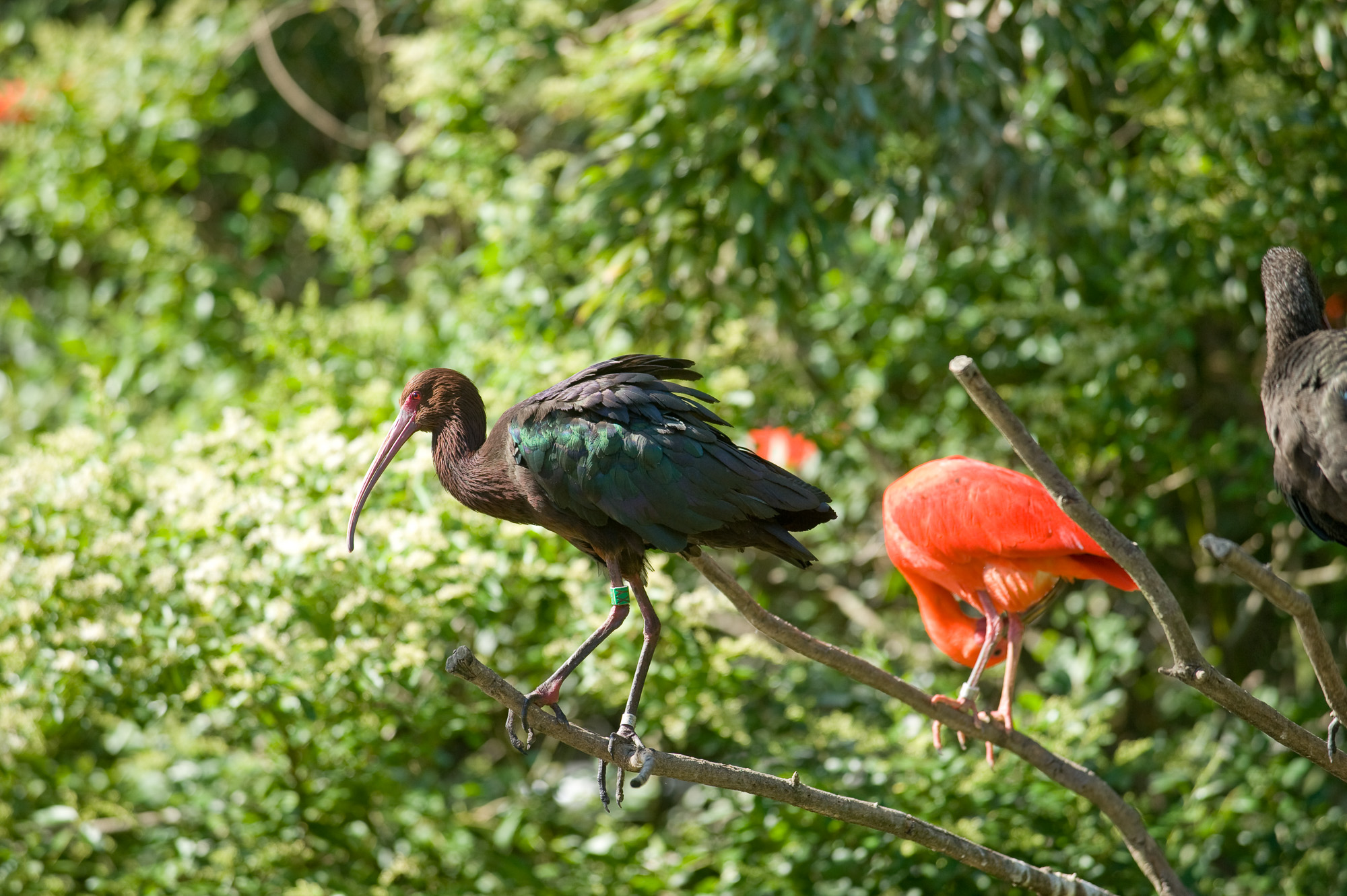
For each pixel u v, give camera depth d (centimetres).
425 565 807
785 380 1079
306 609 808
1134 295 1021
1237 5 997
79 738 1066
